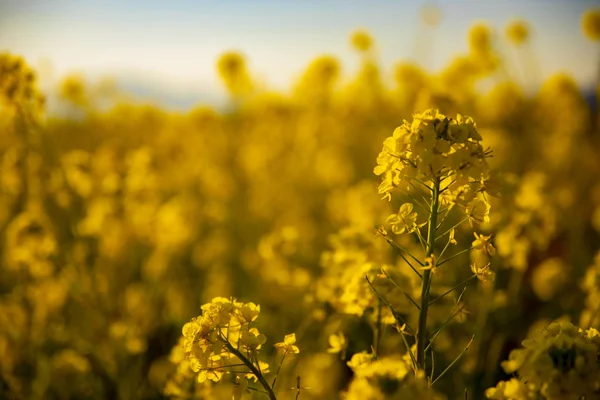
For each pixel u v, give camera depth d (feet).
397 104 5.58
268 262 2.94
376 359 1.61
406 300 1.79
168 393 1.92
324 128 5.41
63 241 3.45
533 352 1.36
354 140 5.57
